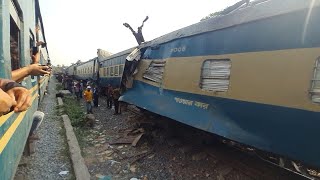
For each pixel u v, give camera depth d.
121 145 9.82
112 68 22.11
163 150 8.89
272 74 4.81
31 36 7.79
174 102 8.10
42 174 6.78
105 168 7.64
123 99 11.55
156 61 9.87
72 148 8.60
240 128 5.44
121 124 13.21
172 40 8.86
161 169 7.49
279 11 4.81
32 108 7.16
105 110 17.91
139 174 7.27
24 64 5.65
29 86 6.48
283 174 6.07
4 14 3.29
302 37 4.37
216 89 6.42
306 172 6.41
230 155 7.38
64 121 12.86
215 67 6.53
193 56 7.48
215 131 6.00
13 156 3.95
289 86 4.48
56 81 59.47
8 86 0.97
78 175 6.55
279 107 4.62
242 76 5.51
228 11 6.55
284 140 4.49
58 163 7.57
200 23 7.34
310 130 4.13
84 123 12.84
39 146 8.99
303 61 4.31
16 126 4.21
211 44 6.72
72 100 22.48
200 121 6.59
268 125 4.82
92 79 30.88
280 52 4.71
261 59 5.09
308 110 4.17
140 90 10.70
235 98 5.66
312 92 4.15
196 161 7.71
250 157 7.16
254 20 5.33
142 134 9.99
